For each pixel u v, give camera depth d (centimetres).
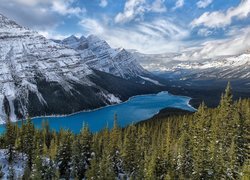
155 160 9412
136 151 10962
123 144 11512
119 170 11138
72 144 11200
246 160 8288
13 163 11594
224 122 9919
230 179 7962
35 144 11825
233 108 10300
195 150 9162
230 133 9375
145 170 9606
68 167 11031
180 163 9462
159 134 13300
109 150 11156
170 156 9662
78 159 10919
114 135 11788
